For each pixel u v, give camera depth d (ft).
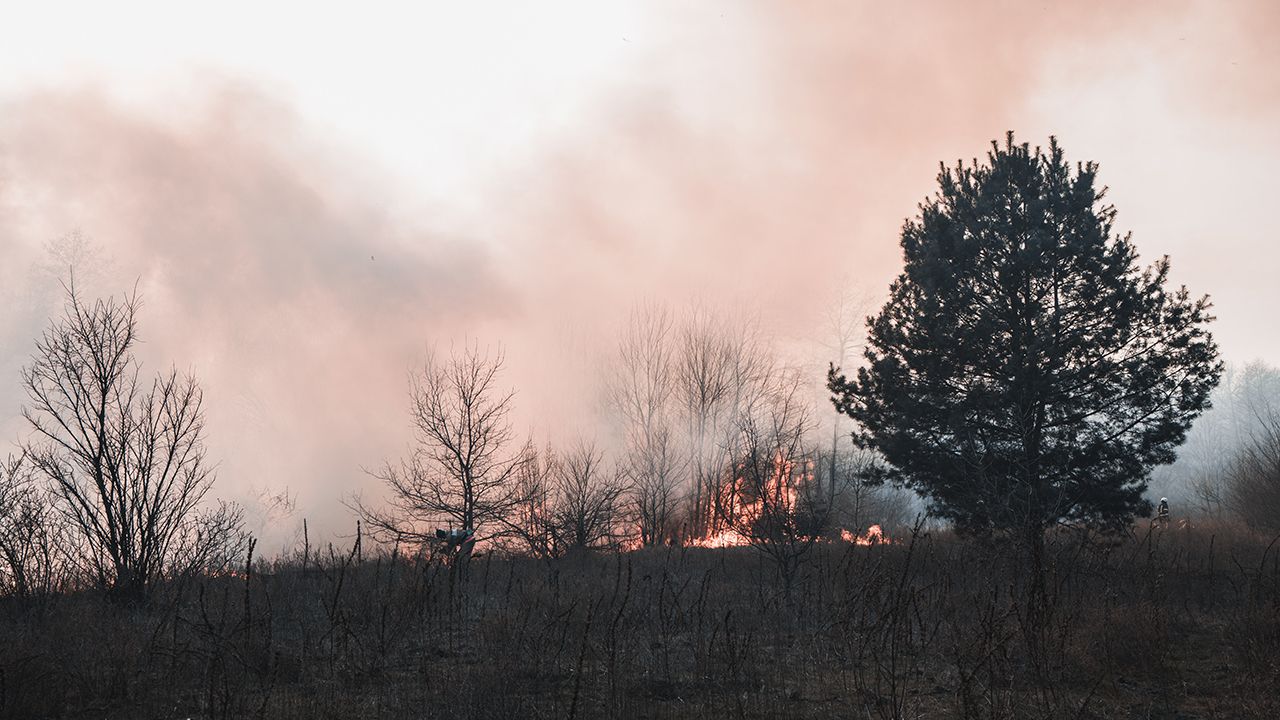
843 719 25.03
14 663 26.58
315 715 24.99
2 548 39.06
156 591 42.50
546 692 27.61
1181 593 43.09
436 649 33.63
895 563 48.67
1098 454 53.78
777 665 31.42
